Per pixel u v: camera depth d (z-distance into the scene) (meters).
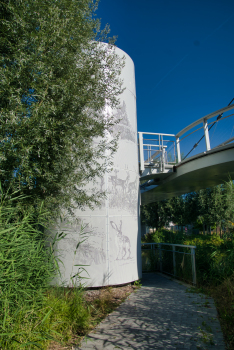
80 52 4.12
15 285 2.78
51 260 3.53
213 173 10.81
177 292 5.60
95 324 3.80
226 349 2.92
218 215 17.05
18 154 2.89
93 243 5.76
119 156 6.50
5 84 2.91
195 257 6.48
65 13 3.80
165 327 3.64
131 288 6.06
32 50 3.40
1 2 3.22
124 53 7.22
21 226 3.05
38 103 3.35
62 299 3.90
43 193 3.82
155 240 14.81
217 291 5.20
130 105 7.13
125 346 3.06
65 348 3.03
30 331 2.68
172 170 11.55
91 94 4.30
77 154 3.84
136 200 6.80
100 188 6.02
